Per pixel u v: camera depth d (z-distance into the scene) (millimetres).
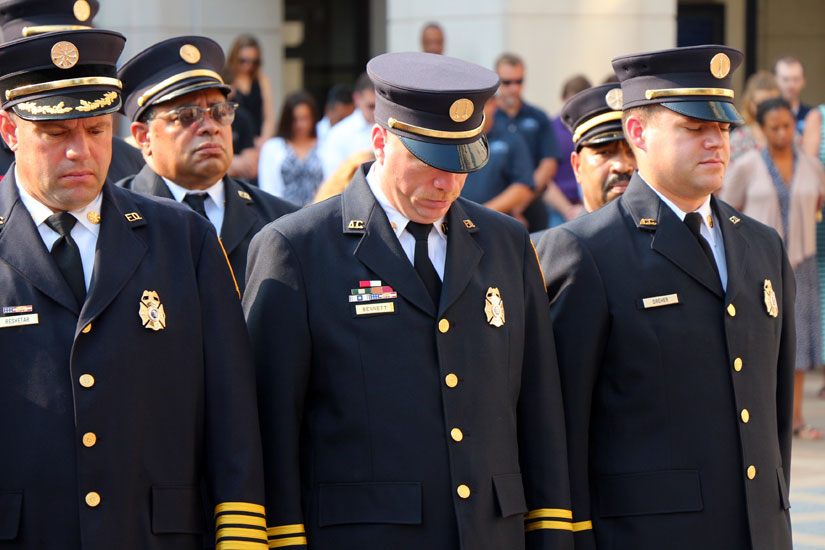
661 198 12453
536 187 26609
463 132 11047
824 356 25859
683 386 12016
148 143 14500
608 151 14344
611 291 12180
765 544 11930
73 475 10312
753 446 12047
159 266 10867
